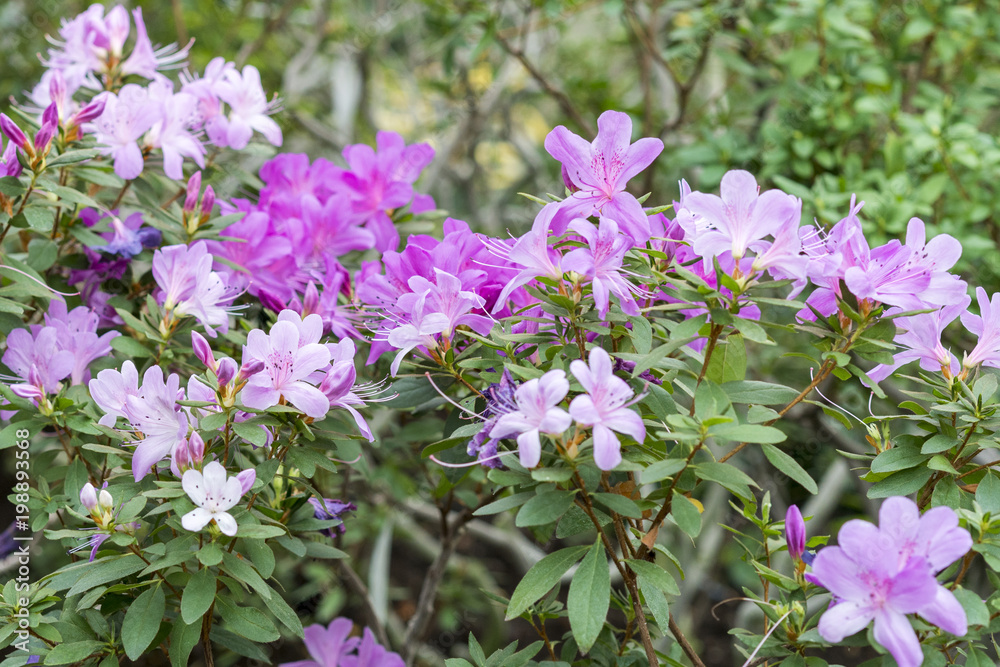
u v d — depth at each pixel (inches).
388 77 98.6
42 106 44.9
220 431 37.4
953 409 36.4
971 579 51.6
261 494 39.3
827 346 36.8
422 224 47.8
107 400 37.1
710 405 34.8
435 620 73.5
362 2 93.9
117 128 42.6
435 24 72.9
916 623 33.9
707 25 62.8
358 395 39.2
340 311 41.9
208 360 36.4
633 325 36.3
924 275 35.6
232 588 36.9
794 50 59.2
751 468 64.3
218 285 40.3
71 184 44.6
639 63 75.6
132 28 79.7
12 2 77.4
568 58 90.7
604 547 36.4
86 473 40.0
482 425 36.7
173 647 36.5
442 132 79.7
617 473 38.0
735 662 68.7
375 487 63.4
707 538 70.4
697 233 36.2
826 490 64.0
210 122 45.7
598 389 34.1
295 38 92.4
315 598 62.9
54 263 43.8
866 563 33.0
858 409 55.2
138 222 44.4
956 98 59.2
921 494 38.3
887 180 54.4
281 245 44.0
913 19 58.6
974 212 54.5
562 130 36.3
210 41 83.4
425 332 36.5
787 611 36.0
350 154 46.1
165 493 35.1
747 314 36.9
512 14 84.6
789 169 59.6
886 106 55.2
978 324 37.1
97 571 36.1
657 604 37.0
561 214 36.7
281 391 36.3
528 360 38.0
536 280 36.4
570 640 41.3
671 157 67.3
